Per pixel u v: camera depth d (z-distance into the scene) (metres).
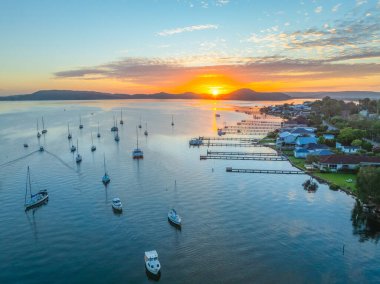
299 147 194.38
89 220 97.88
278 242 85.25
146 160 174.00
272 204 110.81
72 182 133.75
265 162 174.88
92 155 185.00
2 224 95.81
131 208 106.50
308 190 125.12
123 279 70.56
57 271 73.31
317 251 81.25
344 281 70.06
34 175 143.75
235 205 109.44
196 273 72.12
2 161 169.50
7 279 70.50
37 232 90.88
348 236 88.81
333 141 199.88
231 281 69.50
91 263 76.12
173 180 137.38
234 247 82.62
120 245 83.75
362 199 105.94
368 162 147.62
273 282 69.38
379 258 78.56
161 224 95.00
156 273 70.31
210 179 139.88
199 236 88.00
